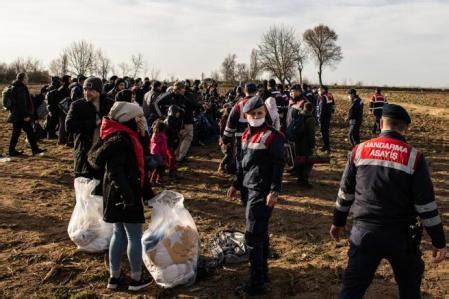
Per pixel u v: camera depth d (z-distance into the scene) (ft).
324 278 18.39
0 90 135.95
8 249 20.45
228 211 26.43
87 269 18.74
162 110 36.96
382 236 12.25
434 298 17.21
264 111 16.33
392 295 17.28
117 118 15.99
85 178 20.31
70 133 20.61
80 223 20.04
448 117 99.25
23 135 52.16
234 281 17.95
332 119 85.25
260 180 16.06
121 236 17.02
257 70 254.68
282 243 22.13
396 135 12.81
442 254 12.59
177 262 17.11
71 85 41.60
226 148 35.01
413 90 241.55
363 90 226.38
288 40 271.49
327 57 341.62
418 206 12.23
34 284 17.49
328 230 24.04
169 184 31.83
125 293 16.97
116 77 51.31
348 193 13.35
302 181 32.17
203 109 49.62
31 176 32.71
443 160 45.60
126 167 15.89
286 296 16.93
